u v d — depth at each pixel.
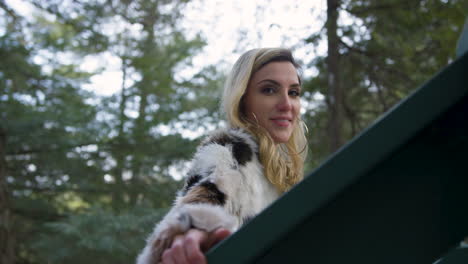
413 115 0.39
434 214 0.41
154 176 6.12
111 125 6.01
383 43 5.48
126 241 4.96
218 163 0.95
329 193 0.40
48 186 6.35
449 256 0.84
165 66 6.43
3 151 5.91
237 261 0.42
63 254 4.92
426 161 0.42
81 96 6.20
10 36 5.87
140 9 6.27
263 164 1.19
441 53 5.16
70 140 5.96
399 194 0.42
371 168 0.39
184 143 5.77
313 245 0.43
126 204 5.84
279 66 1.38
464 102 0.40
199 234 0.63
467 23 0.46
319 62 5.55
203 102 6.36
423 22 5.08
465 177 0.41
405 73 5.52
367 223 0.42
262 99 1.36
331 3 5.39
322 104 5.79
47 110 5.88
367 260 0.42
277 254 0.43
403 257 0.41
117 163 6.08
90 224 5.04
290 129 1.39
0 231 5.79
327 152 5.65
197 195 0.88
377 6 5.25
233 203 0.93
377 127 0.39
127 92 6.22
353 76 5.84
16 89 6.02
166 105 6.11
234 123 1.33
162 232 0.68
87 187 6.27
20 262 6.46
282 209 0.41
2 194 5.90
